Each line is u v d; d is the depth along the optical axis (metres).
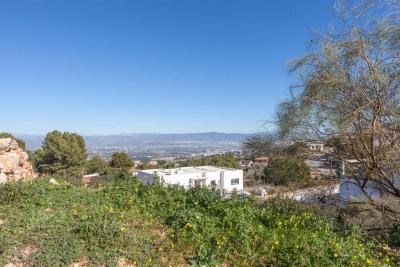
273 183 10.26
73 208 5.64
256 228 5.29
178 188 7.71
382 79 6.53
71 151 31.42
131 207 6.14
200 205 6.50
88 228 4.70
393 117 6.86
